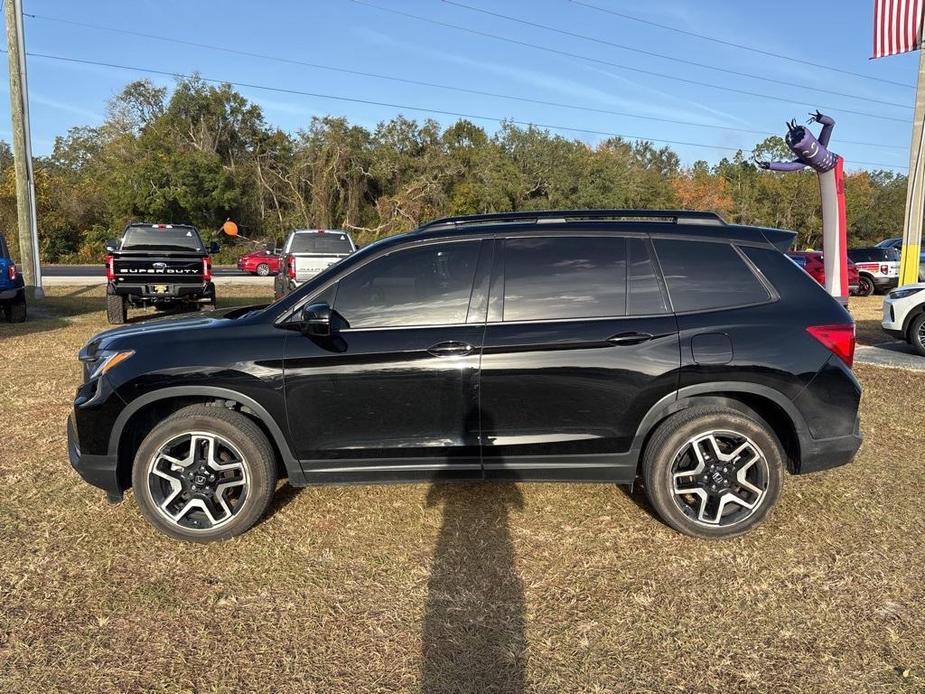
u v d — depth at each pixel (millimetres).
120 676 2670
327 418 3682
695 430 3662
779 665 2725
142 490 3691
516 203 48500
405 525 3967
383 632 2957
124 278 12188
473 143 55812
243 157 53281
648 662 2752
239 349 3664
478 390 3646
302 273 14078
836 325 3697
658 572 3436
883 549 3654
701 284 3768
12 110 15867
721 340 3629
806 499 4305
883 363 8891
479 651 2824
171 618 3062
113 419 3664
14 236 44531
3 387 7258
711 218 3939
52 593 3254
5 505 4230
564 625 3002
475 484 4559
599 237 3820
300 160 50594
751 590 3270
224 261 46719
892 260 20750
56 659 2766
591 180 49750
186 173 45375
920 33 11750
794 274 3811
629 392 3637
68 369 8211
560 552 3646
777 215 64250
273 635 2939
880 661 2740
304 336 3693
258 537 3816
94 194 47938
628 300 3730
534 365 3621
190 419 3656
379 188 51594
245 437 3670
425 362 3625
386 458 3734
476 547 3707
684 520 3734
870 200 67625
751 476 3770
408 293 3754
